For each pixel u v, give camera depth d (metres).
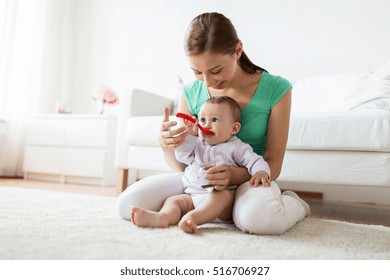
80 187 2.44
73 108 3.43
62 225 0.92
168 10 3.08
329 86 2.15
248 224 0.89
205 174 0.96
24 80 3.05
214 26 0.94
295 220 1.04
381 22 2.31
